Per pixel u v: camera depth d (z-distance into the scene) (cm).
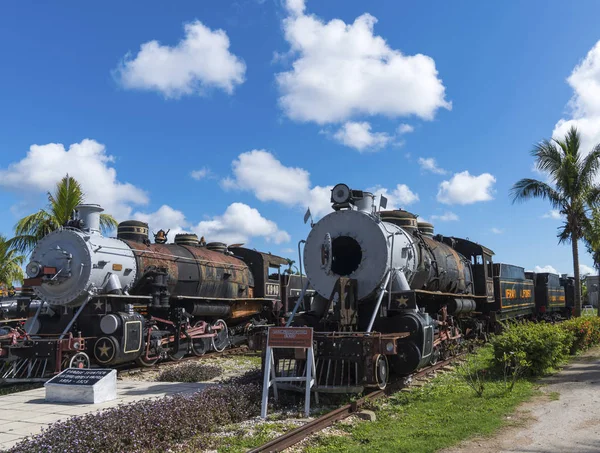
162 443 640
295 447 630
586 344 1569
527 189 2320
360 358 862
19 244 2183
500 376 1104
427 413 790
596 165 2230
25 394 1034
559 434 675
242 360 1606
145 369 1413
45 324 1352
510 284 2092
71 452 569
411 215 1280
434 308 1367
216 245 2131
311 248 1073
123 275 1430
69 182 2138
